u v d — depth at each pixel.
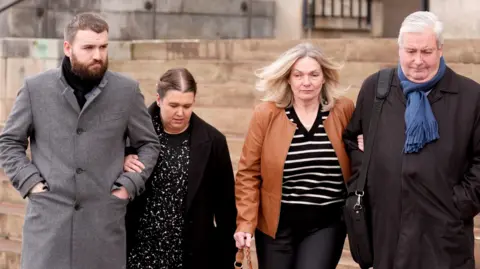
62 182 4.39
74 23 4.36
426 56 4.27
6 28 10.28
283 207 4.77
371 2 10.89
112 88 4.52
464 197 4.24
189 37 10.81
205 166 4.75
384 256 4.38
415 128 4.26
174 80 4.61
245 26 10.90
